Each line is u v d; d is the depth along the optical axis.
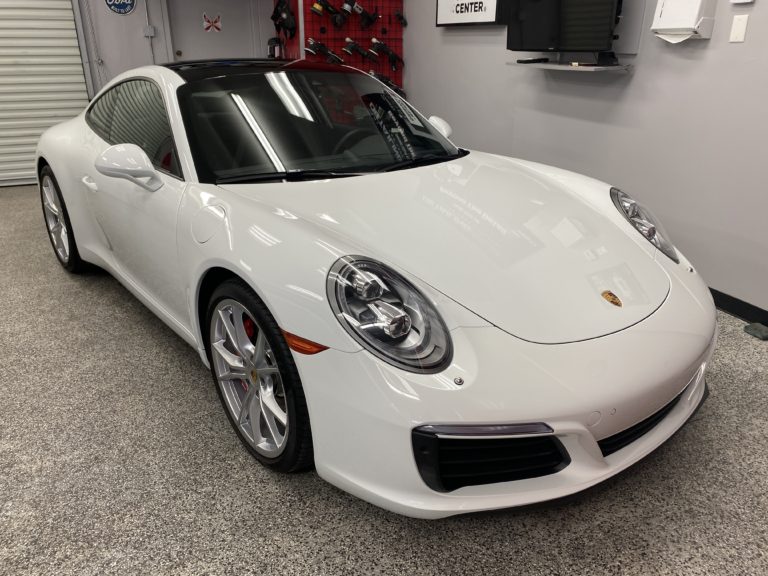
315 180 1.94
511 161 2.54
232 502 1.66
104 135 2.65
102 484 1.73
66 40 6.02
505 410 1.27
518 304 1.48
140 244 2.21
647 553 1.50
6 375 2.34
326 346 1.37
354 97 2.39
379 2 5.62
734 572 1.44
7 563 1.46
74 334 2.69
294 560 1.47
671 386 1.47
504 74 4.48
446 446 1.30
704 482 1.75
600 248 1.78
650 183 3.34
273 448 1.70
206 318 1.87
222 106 2.12
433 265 1.55
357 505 1.65
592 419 1.33
